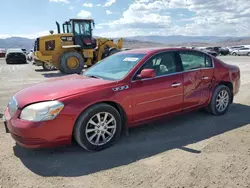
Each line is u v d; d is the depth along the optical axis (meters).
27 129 3.07
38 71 15.76
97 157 3.36
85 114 3.35
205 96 4.77
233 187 2.64
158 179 2.81
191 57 4.61
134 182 2.76
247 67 15.96
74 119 3.28
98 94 3.45
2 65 22.06
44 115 3.11
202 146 3.63
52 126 3.15
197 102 4.64
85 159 3.31
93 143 3.49
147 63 4.00
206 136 4.01
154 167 3.06
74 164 3.18
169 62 4.28
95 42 15.61
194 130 4.29
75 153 3.48
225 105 5.15
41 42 13.87
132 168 3.05
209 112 5.11
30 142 3.12
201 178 2.81
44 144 3.17
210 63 4.89
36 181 2.82
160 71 4.13
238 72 5.53
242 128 4.34
